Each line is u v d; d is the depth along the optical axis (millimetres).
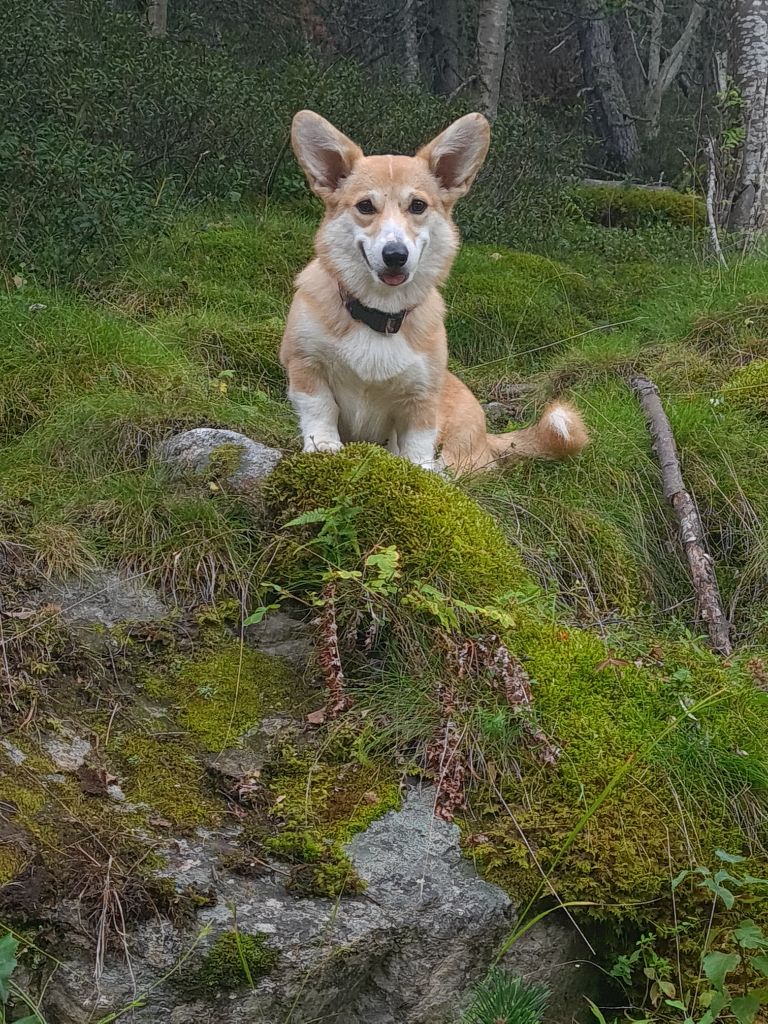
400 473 2387
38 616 2189
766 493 2842
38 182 3371
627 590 2639
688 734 2199
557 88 8984
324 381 2604
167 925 1913
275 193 4121
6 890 1882
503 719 2127
